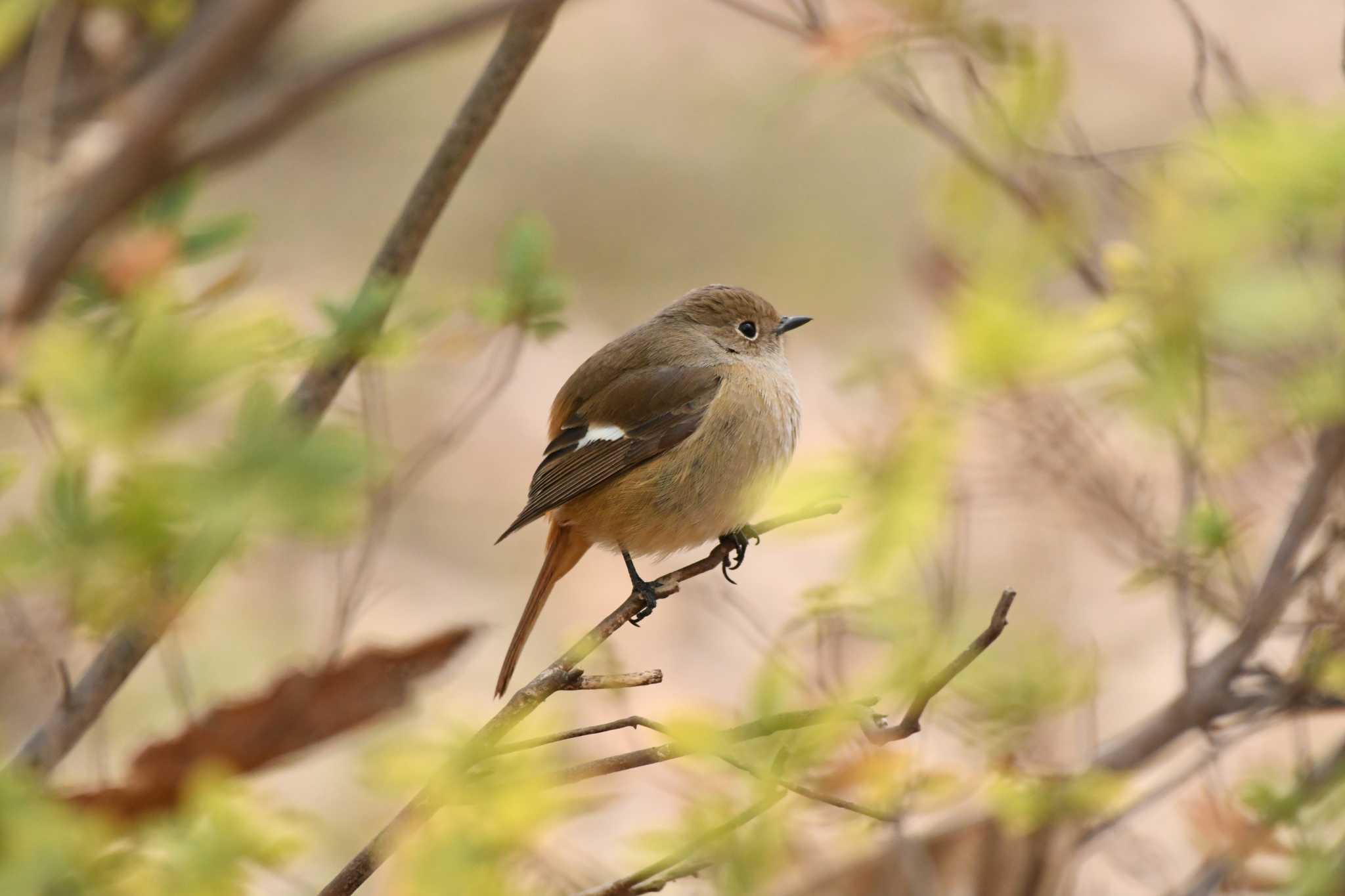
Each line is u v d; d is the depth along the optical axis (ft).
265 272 63.52
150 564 10.34
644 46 75.56
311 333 15.06
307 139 72.69
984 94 22.54
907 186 69.05
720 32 74.28
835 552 43.16
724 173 72.13
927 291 22.57
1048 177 22.09
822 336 65.36
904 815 19.48
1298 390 19.56
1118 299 19.44
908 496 20.58
